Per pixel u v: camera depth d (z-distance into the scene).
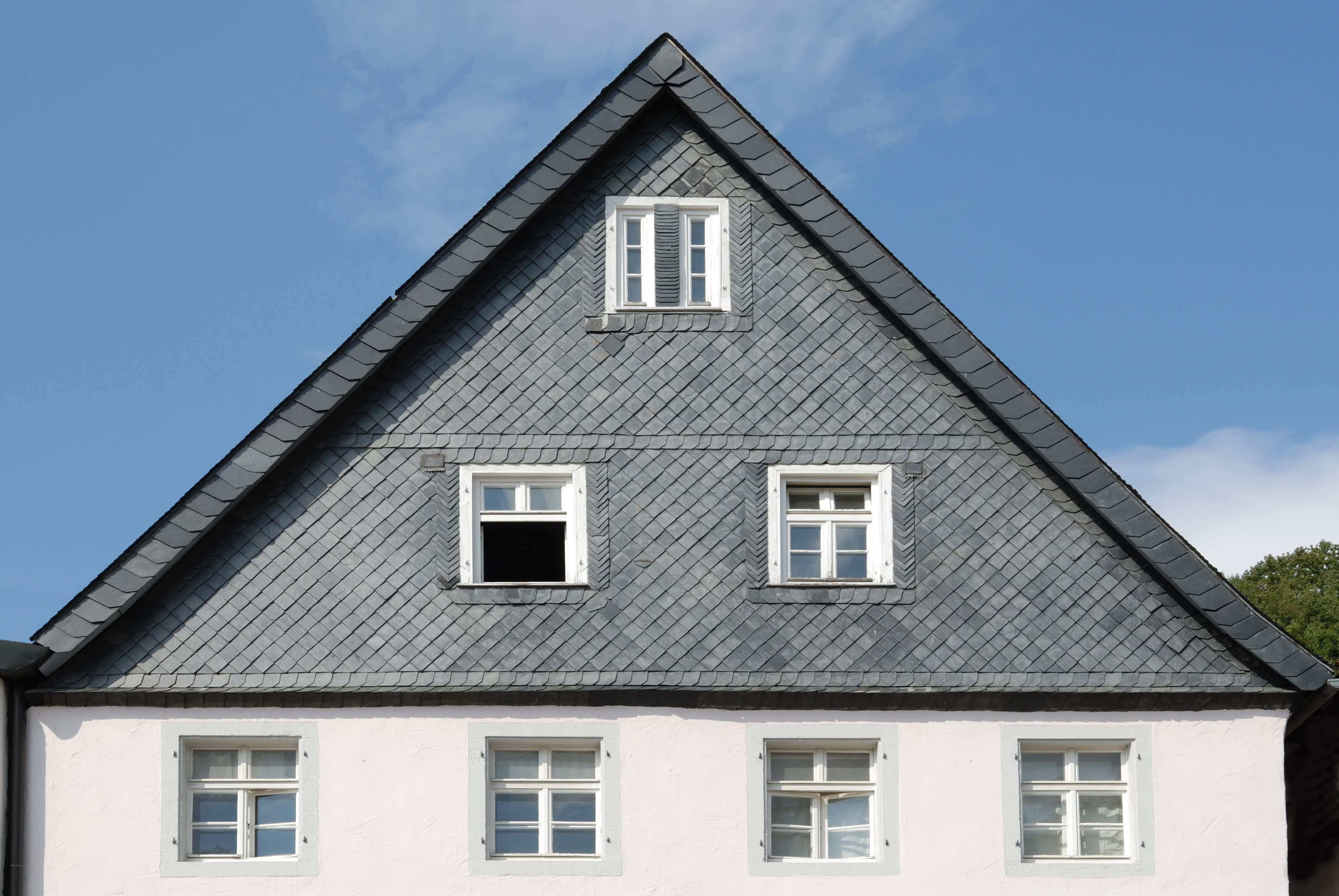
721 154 18.69
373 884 16.27
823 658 16.92
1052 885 16.55
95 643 16.62
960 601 17.19
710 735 16.75
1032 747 17.09
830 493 17.84
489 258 17.81
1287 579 40.41
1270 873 16.64
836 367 17.97
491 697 16.69
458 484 17.41
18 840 16.12
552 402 17.75
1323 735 18.89
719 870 16.45
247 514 17.16
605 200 18.45
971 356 17.64
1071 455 17.34
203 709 16.61
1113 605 17.22
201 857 16.47
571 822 16.72
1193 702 17.00
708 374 17.92
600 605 17.05
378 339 17.47
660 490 17.50
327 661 16.70
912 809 16.69
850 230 18.08
